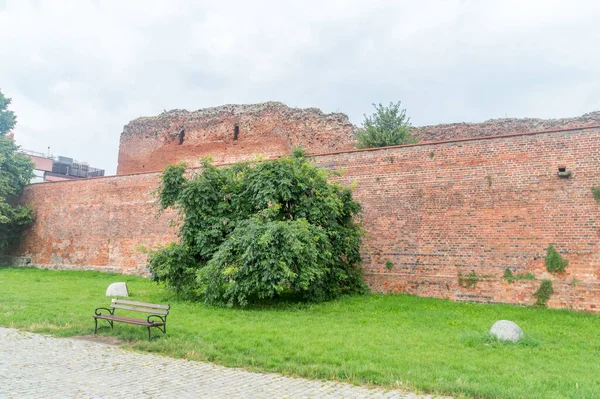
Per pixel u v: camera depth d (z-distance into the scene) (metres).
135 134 35.81
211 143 32.50
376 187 17.92
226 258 13.84
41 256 28.55
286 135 29.72
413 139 24.69
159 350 8.57
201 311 13.04
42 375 6.85
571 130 14.69
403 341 9.52
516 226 15.10
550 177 14.80
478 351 8.83
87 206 27.23
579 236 14.09
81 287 18.38
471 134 23.70
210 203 15.85
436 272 16.20
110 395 6.03
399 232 17.14
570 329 11.29
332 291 15.91
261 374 7.31
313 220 15.36
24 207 29.41
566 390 6.48
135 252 24.72
